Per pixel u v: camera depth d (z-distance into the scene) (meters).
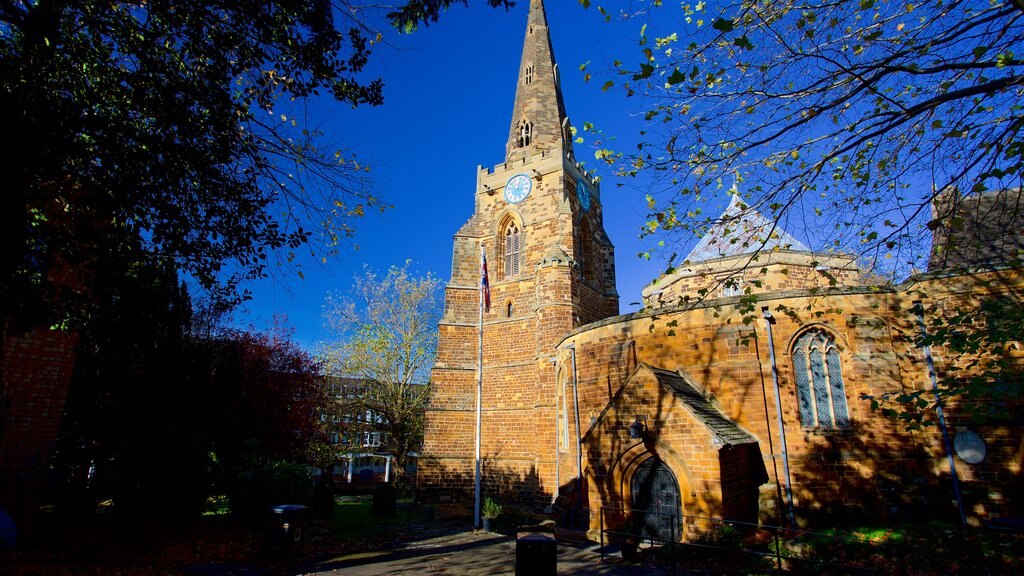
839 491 17.03
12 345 13.56
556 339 31.62
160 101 9.54
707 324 19.98
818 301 18.42
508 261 39.50
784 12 7.51
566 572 13.16
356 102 10.98
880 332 17.81
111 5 9.28
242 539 16.33
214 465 20.50
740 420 18.61
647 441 16.72
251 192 11.08
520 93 45.53
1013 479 15.24
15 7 8.65
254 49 10.05
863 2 7.03
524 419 33.66
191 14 9.73
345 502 31.22
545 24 47.53
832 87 7.55
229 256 11.16
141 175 9.95
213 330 27.95
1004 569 11.45
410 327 46.56
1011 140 7.10
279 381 29.86
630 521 16.86
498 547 16.70
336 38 10.20
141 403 17.64
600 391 22.86
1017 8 6.08
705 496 15.31
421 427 46.78
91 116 9.29
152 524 16.84
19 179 8.30
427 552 15.84
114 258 10.48
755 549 14.31
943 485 16.17
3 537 12.16
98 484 18.69
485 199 41.34
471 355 36.56
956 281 16.53
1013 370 10.26
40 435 14.06
